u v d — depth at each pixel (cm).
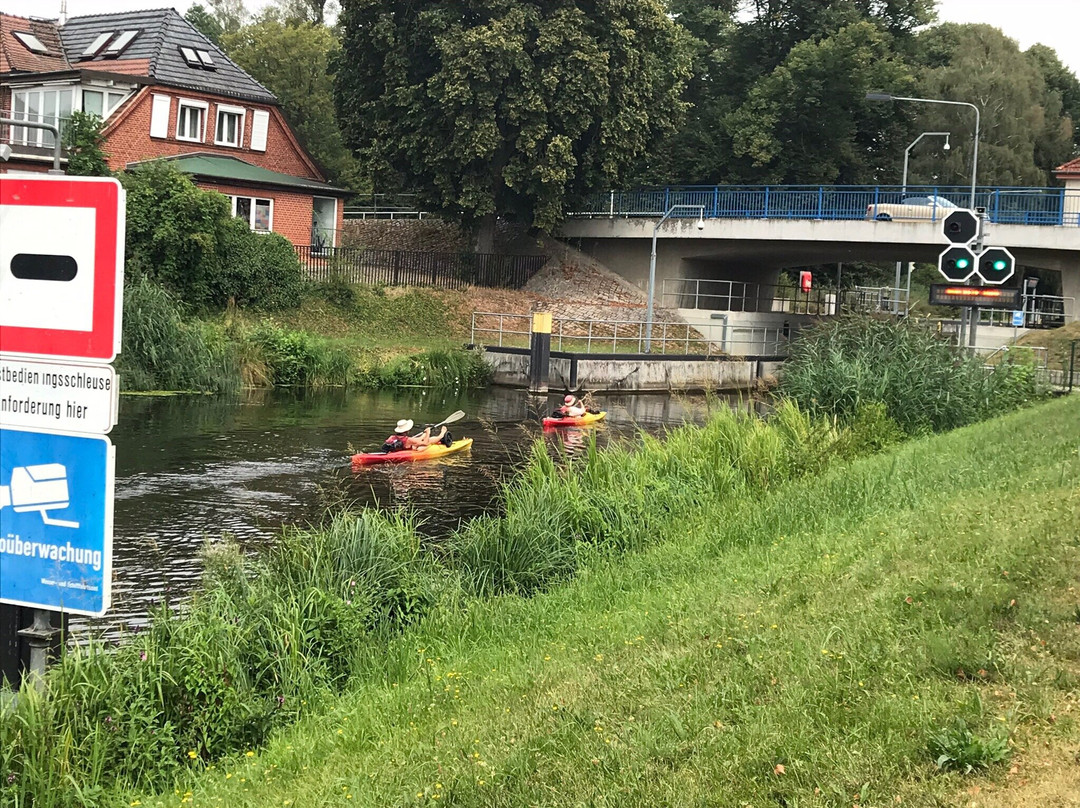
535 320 3944
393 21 4694
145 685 731
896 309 5141
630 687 646
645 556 1170
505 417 3111
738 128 5562
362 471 2108
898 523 1016
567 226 5378
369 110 4878
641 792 493
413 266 4844
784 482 1513
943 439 1822
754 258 5356
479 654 852
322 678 840
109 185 527
